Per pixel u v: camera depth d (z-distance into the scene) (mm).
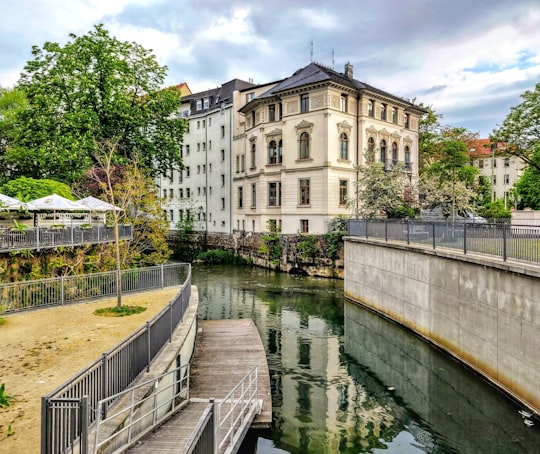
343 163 37844
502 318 12812
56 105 28188
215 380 13047
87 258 20734
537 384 11164
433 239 18125
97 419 6125
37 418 7246
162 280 19828
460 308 15453
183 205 60250
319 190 36969
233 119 50875
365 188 34688
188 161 59875
